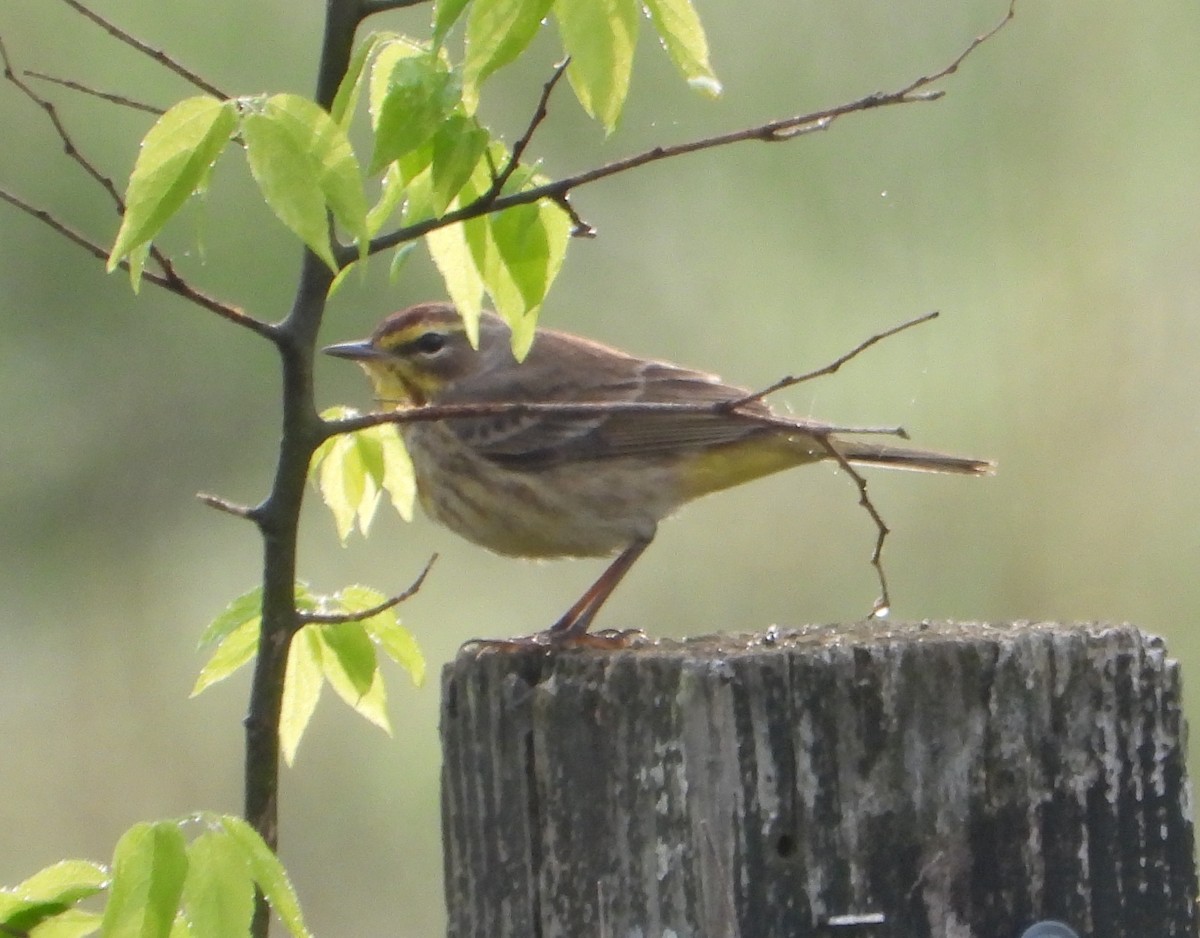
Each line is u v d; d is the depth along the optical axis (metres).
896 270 14.99
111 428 15.39
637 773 5.31
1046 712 5.36
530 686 5.55
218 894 4.90
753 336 14.95
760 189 14.99
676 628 14.96
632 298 15.02
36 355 15.12
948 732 5.29
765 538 14.99
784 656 5.23
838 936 5.18
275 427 15.46
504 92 14.78
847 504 14.88
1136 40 15.22
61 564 15.57
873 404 14.83
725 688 5.18
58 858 15.43
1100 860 5.37
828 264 15.00
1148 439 14.91
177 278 5.57
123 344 15.22
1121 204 15.19
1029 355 15.00
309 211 4.81
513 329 5.95
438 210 5.32
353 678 6.43
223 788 15.77
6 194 5.38
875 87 14.96
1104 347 15.00
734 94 14.93
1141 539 14.76
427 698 15.48
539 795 5.51
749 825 5.16
